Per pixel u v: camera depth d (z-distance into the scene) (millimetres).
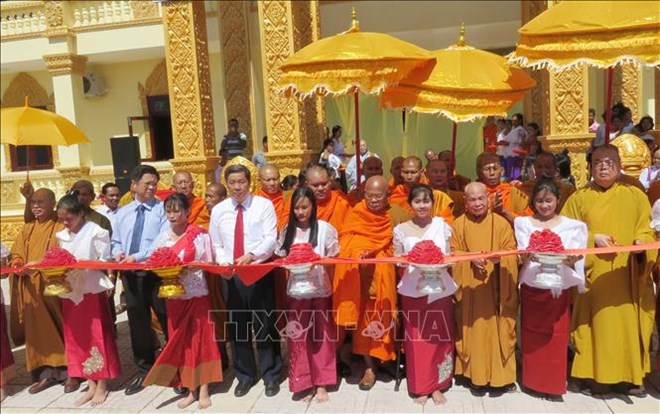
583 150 7602
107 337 4656
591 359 4242
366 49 4488
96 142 15234
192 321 4449
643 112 12031
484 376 4324
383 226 4641
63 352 4871
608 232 4152
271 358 4656
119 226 4988
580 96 7543
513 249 4277
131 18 13156
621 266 4125
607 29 3729
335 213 5066
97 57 13992
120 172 10039
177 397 4676
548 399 4312
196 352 4445
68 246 4590
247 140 12914
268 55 8641
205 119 9133
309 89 4566
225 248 4555
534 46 4035
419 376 4316
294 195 4473
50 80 15000
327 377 4469
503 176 11414
